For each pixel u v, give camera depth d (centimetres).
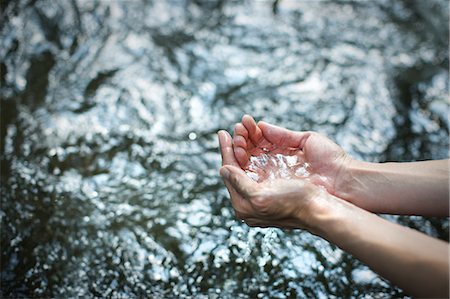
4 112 171
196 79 181
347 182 131
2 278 142
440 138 169
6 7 192
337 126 171
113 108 173
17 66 181
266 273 144
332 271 145
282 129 134
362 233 114
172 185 159
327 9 204
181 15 198
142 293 142
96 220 151
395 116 174
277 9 202
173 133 169
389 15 202
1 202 153
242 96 177
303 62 187
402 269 109
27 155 162
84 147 165
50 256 146
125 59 185
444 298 107
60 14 194
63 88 177
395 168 129
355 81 182
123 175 160
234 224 151
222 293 142
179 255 147
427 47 192
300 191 120
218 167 162
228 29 195
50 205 153
